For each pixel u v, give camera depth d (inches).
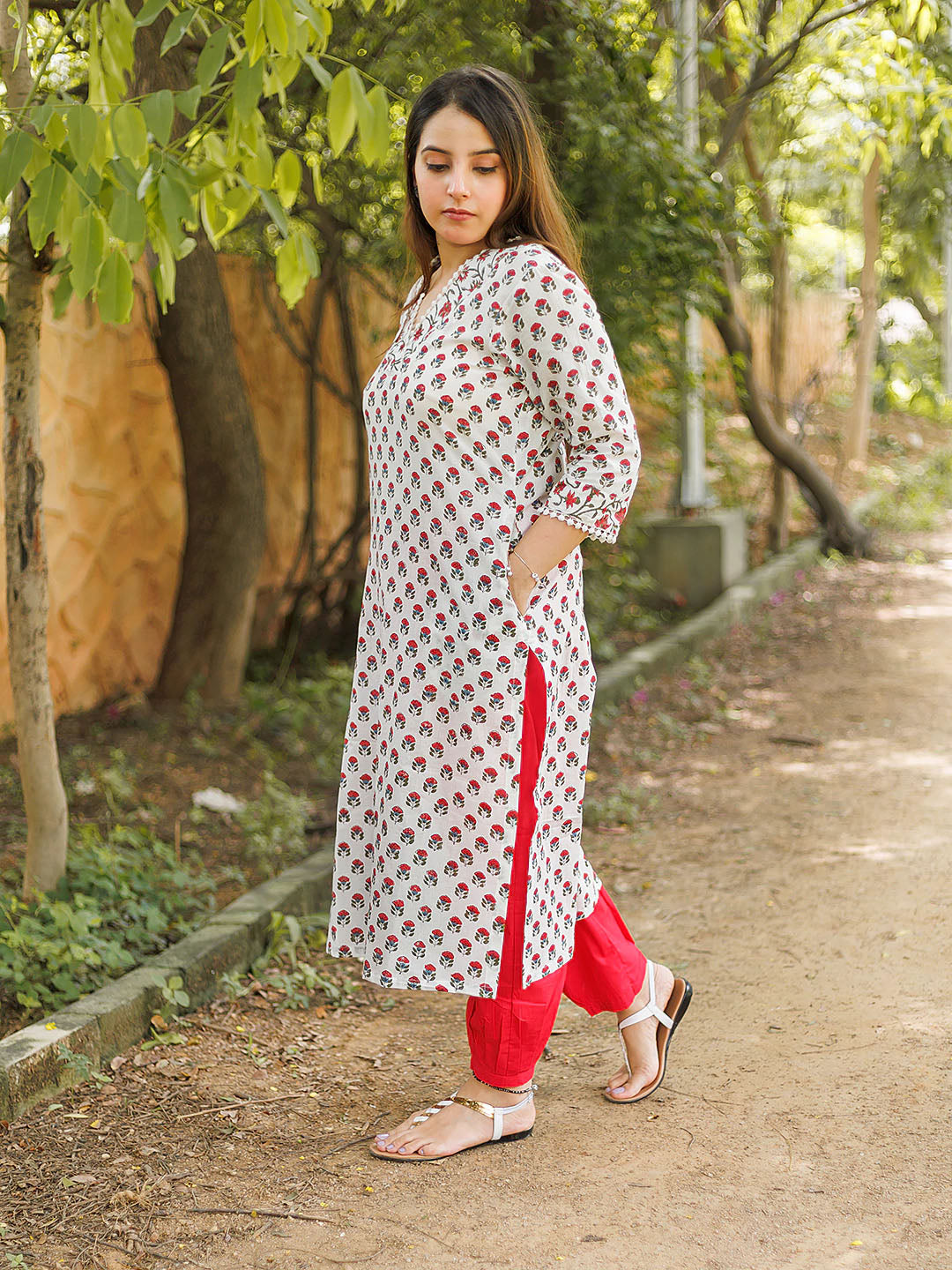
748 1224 86.7
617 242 209.2
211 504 221.5
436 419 86.5
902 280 569.6
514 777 88.7
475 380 86.6
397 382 88.7
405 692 90.6
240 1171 95.7
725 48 235.1
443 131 86.9
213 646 225.8
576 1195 91.1
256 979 133.6
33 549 128.8
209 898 148.2
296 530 280.7
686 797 200.7
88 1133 101.1
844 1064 109.4
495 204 88.1
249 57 96.0
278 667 255.9
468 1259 84.2
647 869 168.9
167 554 240.7
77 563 218.8
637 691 261.3
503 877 89.7
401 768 90.7
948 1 262.8
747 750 225.8
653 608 334.0
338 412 292.4
